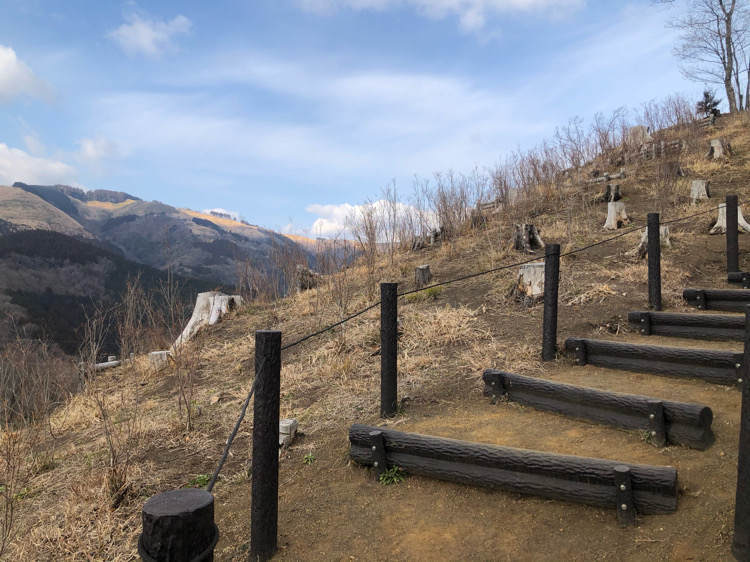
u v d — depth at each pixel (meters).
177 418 5.43
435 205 12.84
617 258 8.60
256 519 2.87
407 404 4.83
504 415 4.34
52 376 5.36
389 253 12.27
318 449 4.25
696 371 4.47
